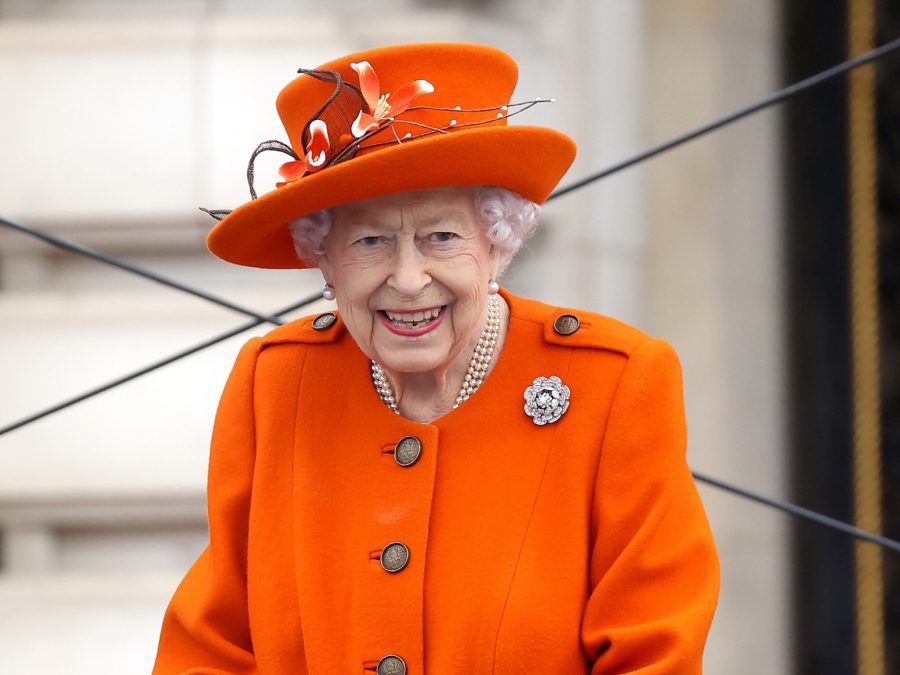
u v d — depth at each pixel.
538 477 9.62
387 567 9.59
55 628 22.08
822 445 24.42
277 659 9.88
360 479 9.94
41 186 22.84
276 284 22.97
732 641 23.95
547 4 22.91
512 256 9.86
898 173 25.03
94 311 22.84
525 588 9.39
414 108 9.42
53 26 23.02
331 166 9.29
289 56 22.77
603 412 9.66
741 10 23.98
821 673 24.36
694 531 9.55
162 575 22.39
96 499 22.52
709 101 23.61
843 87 24.55
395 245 9.33
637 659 9.33
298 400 10.34
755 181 23.98
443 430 9.85
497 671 9.33
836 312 24.64
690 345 23.56
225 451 10.55
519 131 8.93
